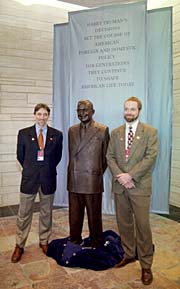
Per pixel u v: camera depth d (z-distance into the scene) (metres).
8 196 4.04
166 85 3.26
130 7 3.07
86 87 3.31
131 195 2.07
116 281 2.12
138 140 2.08
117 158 2.18
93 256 2.39
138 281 2.12
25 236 2.48
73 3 4.09
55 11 4.09
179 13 3.65
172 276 2.20
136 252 2.36
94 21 3.21
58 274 2.21
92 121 2.51
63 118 3.72
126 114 2.11
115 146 2.20
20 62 3.93
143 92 3.13
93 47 3.24
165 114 3.28
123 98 3.19
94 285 2.06
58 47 3.67
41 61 4.07
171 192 4.00
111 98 3.23
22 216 2.44
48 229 2.60
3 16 3.75
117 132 2.20
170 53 3.20
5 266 2.32
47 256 2.49
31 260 2.42
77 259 2.36
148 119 3.37
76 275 2.19
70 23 3.31
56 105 3.74
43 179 2.43
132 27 3.09
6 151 3.96
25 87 3.99
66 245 2.54
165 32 3.21
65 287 2.03
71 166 2.49
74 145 2.48
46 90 4.15
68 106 3.60
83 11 3.24
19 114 3.98
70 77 3.37
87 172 2.42
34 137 2.42
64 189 3.76
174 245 2.75
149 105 3.36
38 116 2.41
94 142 2.43
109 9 3.14
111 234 2.79
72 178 2.48
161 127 3.31
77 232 2.59
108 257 2.38
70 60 3.35
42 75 4.10
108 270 2.27
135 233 2.28
